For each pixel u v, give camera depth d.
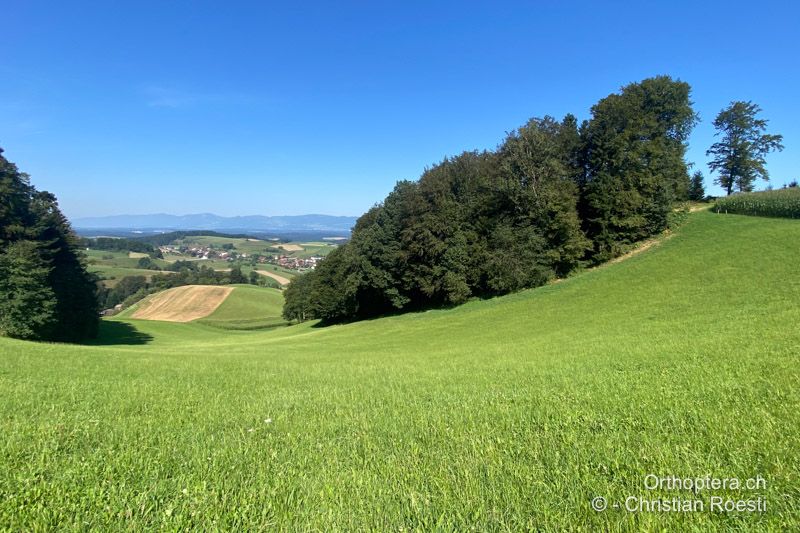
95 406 8.52
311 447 5.83
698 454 4.73
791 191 48.44
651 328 20.44
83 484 4.55
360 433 6.43
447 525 3.66
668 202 48.66
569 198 47.06
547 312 35.22
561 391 8.57
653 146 48.12
